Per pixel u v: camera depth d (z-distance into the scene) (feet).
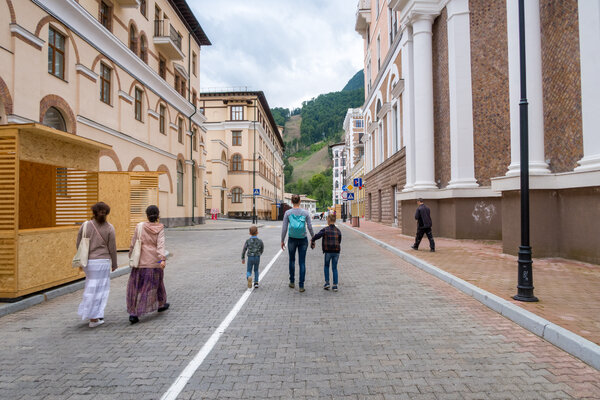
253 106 179.01
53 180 27.91
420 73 53.52
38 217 27.12
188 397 10.21
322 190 508.53
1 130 20.89
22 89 40.52
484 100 46.01
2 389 10.82
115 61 61.87
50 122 47.91
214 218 148.56
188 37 103.14
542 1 33.12
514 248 32.35
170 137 88.38
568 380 10.91
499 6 45.24
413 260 31.86
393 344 13.96
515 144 33.04
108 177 42.47
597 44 27.66
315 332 15.44
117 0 62.23
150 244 17.81
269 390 10.55
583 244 28.37
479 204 46.42
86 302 16.49
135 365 12.41
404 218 57.57
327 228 23.40
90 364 12.55
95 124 55.21
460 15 47.16
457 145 46.88
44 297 21.70
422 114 53.06
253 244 24.03
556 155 31.83
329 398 10.06
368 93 118.52
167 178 86.17
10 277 20.18
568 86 30.60
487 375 11.29
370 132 106.01
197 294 22.71
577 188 28.71
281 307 19.40
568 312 15.98
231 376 11.48
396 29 80.84
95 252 16.92
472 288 20.71
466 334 14.93
